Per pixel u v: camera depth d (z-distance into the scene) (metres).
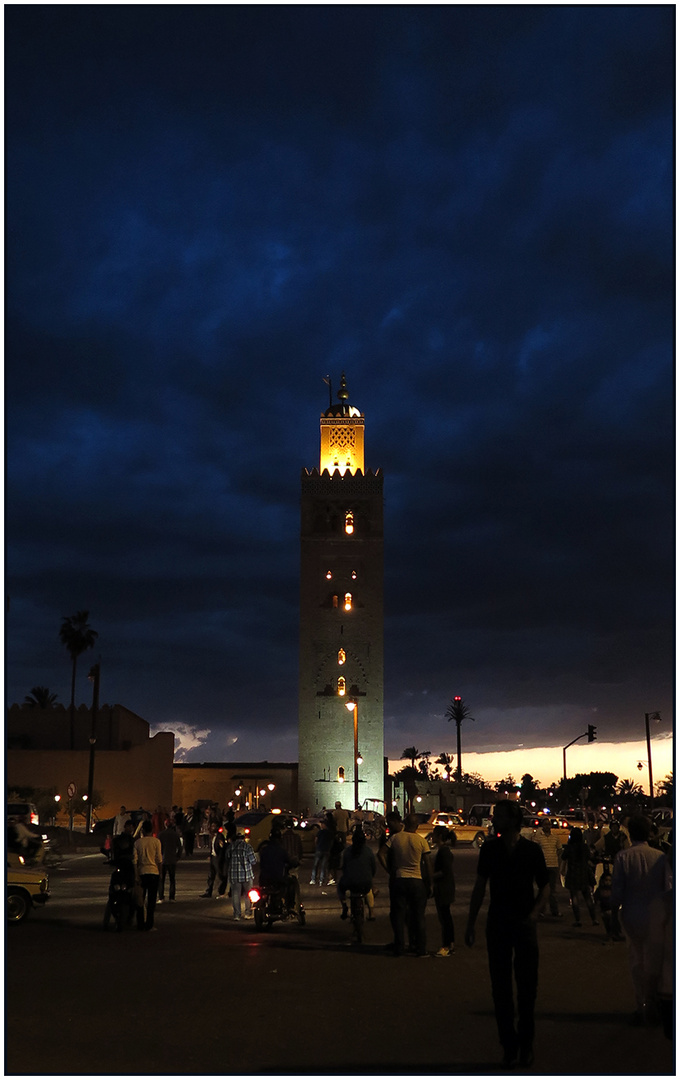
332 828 36.38
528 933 11.06
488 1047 11.48
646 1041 11.84
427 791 119.56
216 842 32.34
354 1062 10.74
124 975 16.77
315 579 106.50
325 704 103.56
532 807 119.06
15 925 24.22
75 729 91.69
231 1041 11.73
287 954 19.48
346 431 113.06
